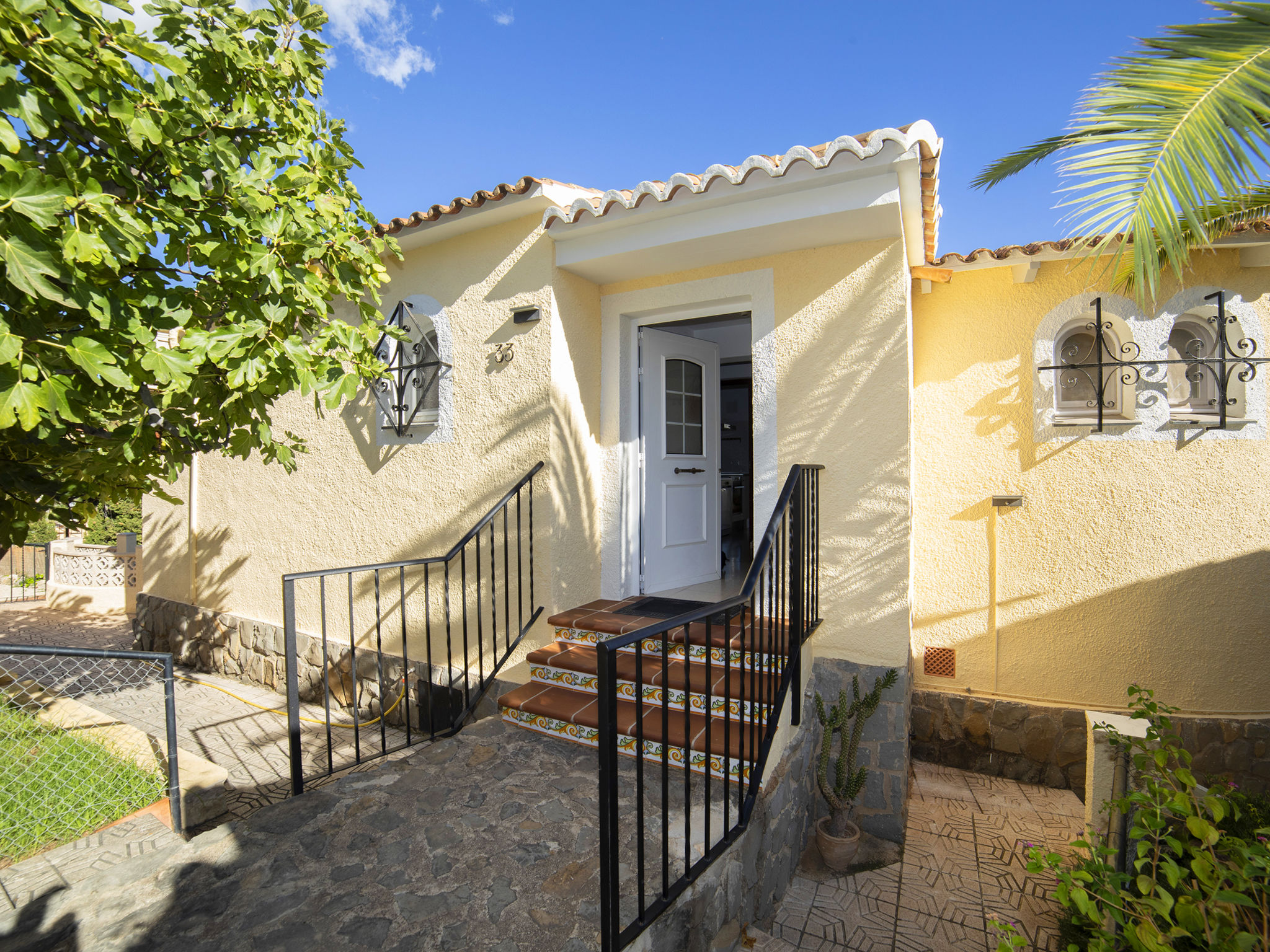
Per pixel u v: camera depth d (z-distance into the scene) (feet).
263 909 7.22
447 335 15.72
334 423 18.16
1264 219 12.34
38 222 6.21
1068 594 14.71
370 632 17.29
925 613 15.87
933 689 15.79
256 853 8.22
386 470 16.92
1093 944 6.22
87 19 6.95
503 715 12.11
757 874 9.36
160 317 8.30
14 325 6.96
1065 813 13.39
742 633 8.09
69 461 9.61
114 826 10.32
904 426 12.18
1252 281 13.60
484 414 14.97
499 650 14.55
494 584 12.76
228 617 21.42
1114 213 8.71
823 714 12.04
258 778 13.96
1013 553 15.14
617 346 15.21
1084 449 14.52
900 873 11.32
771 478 13.42
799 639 10.92
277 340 9.05
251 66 8.99
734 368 26.03
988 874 11.30
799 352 13.14
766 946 9.00
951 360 15.62
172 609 23.94
